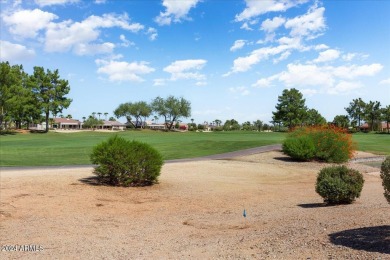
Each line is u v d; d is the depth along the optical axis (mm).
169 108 135750
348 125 129250
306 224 7691
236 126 144375
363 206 9992
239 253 5969
